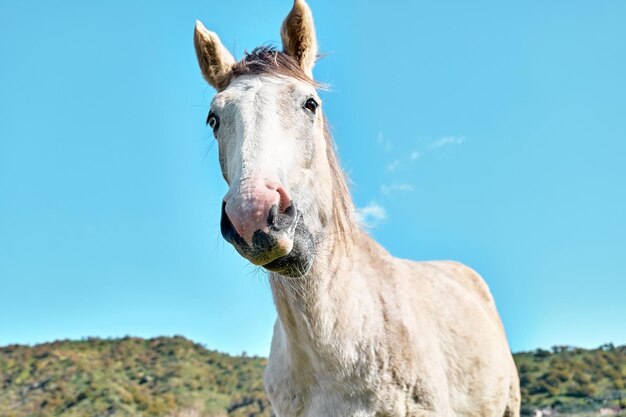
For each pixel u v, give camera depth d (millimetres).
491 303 4965
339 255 3008
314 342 2924
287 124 2748
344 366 2939
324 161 3059
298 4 3217
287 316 3021
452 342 3635
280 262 2525
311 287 2854
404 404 3045
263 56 3111
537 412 13602
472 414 3693
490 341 4031
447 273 4672
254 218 2271
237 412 18250
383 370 2996
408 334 3170
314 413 3070
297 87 2906
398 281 3486
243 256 2354
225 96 2871
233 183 2426
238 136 2629
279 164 2545
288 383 3230
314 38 3320
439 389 3188
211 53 3322
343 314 2945
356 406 2965
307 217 2764
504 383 4102
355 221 3336
